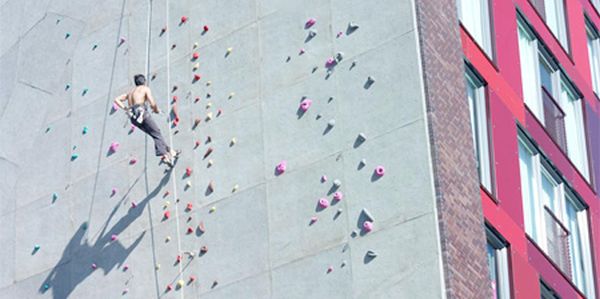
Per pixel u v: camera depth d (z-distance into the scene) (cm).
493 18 5162
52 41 5612
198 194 4853
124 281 4925
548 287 4906
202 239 4775
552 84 5684
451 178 4334
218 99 4941
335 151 4544
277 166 4672
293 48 4803
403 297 4219
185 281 4759
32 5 5778
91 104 5347
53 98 5488
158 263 4856
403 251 4266
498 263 4678
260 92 4831
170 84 5109
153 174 5019
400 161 4378
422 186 4297
